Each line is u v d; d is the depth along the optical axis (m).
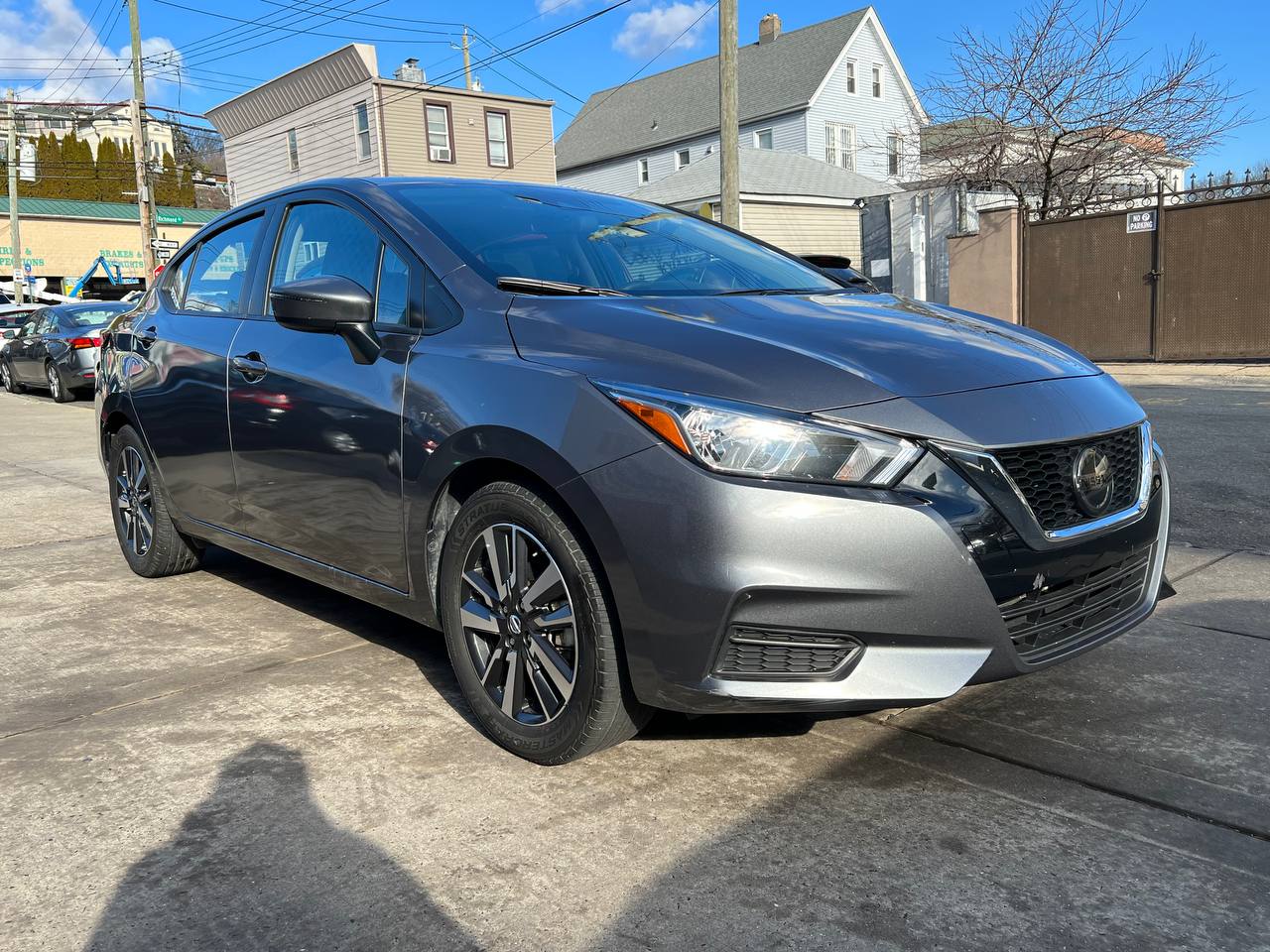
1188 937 1.85
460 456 2.59
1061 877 2.05
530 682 2.57
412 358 2.81
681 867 2.11
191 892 2.06
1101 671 3.12
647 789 2.45
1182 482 5.83
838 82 36.84
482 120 31.61
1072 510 2.40
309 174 32.62
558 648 2.52
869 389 2.28
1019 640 2.34
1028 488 2.31
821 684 2.20
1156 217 12.97
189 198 58.28
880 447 2.19
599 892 2.03
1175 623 3.54
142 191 26.50
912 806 2.34
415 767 2.59
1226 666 3.13
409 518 2.80
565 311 2.65
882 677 2.21
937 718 2.82
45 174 56.56
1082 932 1.87
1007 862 2.11
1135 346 13.38
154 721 2.91
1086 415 2.47
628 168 42.38
